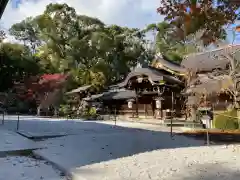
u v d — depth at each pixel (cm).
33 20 3841
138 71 2134
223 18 395
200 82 977
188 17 396
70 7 3541
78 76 3172
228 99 1238
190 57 1261
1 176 459
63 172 490
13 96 2798
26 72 3259
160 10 407
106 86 3303
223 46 652
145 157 581
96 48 3519
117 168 479
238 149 657
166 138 946
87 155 621
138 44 3897
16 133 1088
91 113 2444
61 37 3584
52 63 3441
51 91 2673
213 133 1117
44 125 1516
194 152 636
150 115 2211
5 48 3120
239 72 693
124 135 1045
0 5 500
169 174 426
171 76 2116
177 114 1941
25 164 558
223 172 430
